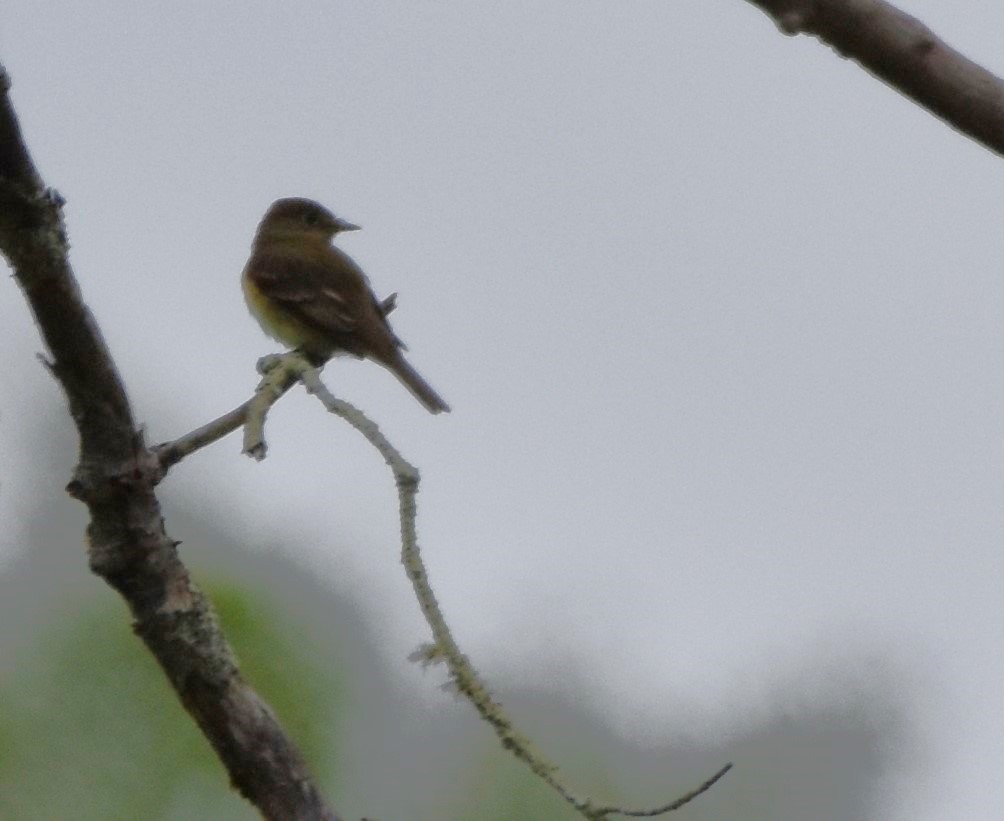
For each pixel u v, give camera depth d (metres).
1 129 5.57
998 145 4.98
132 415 6.27
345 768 11.44
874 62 5.00
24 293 5.95
